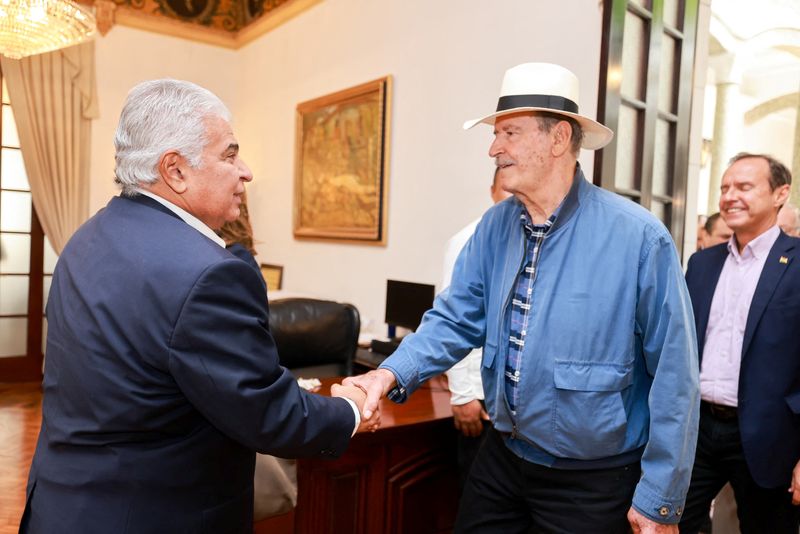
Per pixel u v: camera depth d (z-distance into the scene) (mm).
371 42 4219
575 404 1383
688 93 2781
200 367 975
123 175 1096
